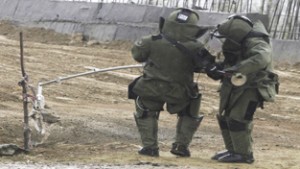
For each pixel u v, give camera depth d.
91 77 45.94
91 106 33.84
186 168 17.27
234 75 17.41
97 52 63.84
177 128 19.34
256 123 32.38
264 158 20.70
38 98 19.78
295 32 72.00
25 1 91.12
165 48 18.36
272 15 77.31
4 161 17.58
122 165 17.39
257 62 17.33
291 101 40.91
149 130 18.91
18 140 21.89
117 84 44.09
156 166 17.33
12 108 29.81
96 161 18.02
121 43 73.50
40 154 19.02
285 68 57.94
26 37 80.75
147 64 18.80
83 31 79.38
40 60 53.62
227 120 18.44
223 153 19.09
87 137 23.59
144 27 73.12
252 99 18.02
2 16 93.12
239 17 18.06
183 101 18.67
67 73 47.03
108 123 26.64
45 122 20.77
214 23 69.38
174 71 18.41
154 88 18.53
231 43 18.03
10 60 51.41
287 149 23.41
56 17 84.56
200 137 25.41
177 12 18.59
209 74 18.22
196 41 18.47
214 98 40.50
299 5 72.88
